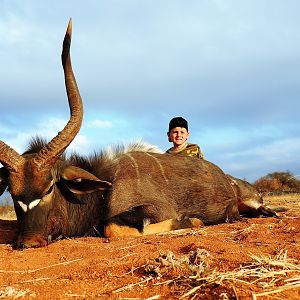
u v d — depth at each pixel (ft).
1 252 4.99
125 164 6.66
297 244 4.60
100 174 6.52
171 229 6.29
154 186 6.63
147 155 7.04
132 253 4.36
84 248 4.95
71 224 6.26
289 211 9.00
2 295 3.18
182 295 3.02
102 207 6.33
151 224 6.23
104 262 4.09
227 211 7.52
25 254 4.76
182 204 6.88
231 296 2.94
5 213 12.19
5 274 3.91
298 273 3.42
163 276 3.44
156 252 4.25
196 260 3.71
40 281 3.62
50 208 5.69
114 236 5.99
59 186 6.06
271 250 4.36
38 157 5.50
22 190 5.42
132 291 3.18
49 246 5.24
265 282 3.19
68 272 3.87
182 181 6.97
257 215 8.24
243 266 3.59
